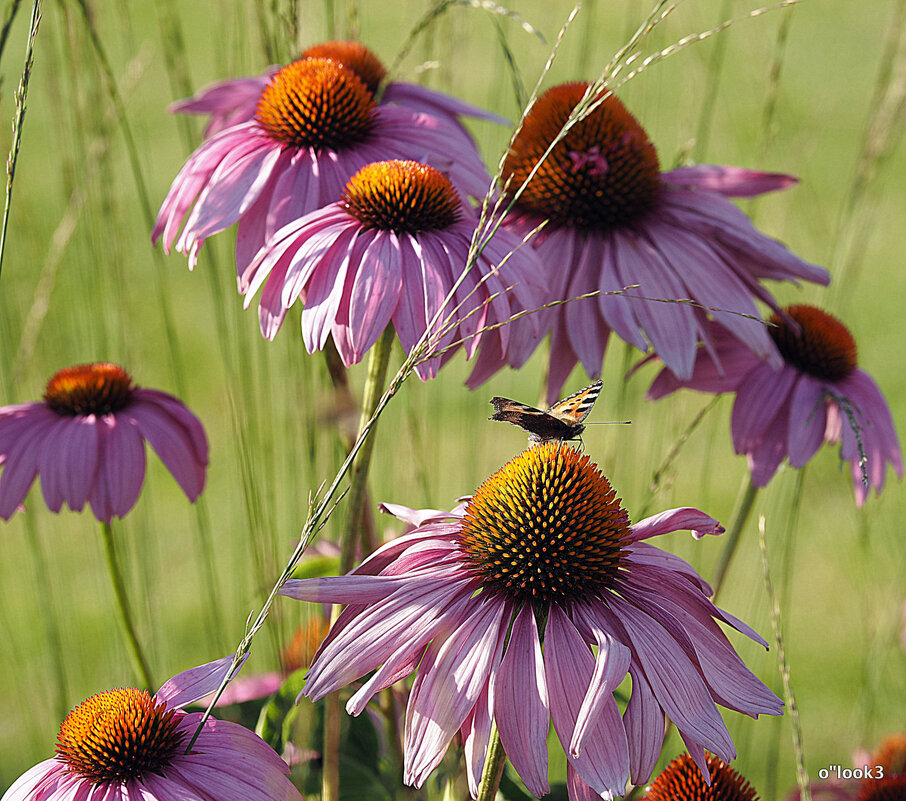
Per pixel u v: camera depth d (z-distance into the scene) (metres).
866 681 1.13
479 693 0.88
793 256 1.02
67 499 0.98
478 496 0.90
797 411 0.99
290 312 1.01
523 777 0.87
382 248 0.93
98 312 1.09
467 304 0.93
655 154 1.02
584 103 0.88
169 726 0.89
